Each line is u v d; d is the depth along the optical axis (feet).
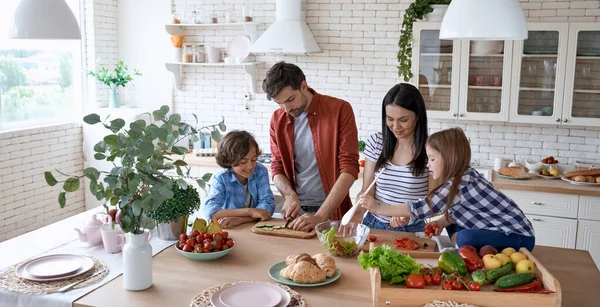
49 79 17.20
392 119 8.52
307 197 10.17
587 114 14.10
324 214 9.00
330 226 8.24
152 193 6.22
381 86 16.63
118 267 7.21
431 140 7.60
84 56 18.06
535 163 15.17
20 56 16.26
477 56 14.64
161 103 18.71
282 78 9.00
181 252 7.39
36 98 16.84
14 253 7.73
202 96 18.44
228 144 8.91
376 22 16.38
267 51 15.44
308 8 16.87
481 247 7.37
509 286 6.04
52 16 10.35
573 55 13.93
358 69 16.75
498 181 14.33
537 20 15.10
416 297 5.93
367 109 16.87
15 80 16.14
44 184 16.72
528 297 5.83
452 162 7.43
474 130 16.11
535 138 15.66
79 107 18.15
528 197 14.02
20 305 6.34
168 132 6.69
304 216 8.75
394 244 7.89
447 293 5.91
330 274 6.70
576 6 14.76
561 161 15.53
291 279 6.55
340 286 6.57
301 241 8.23
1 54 15.70
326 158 9.85
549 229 13.97
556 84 14.17
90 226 8.04
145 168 6.31
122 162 6.29
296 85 9.07
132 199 6.38
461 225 7.94
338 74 16.96
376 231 8.66
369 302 6.14
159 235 8.26
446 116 15.10
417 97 8.43
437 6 14.83
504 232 7.53
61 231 8.81
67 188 6.11
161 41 18.44
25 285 6.56
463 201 7.67
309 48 15.44
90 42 17.90
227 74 18.10
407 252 7.06
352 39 16.66
